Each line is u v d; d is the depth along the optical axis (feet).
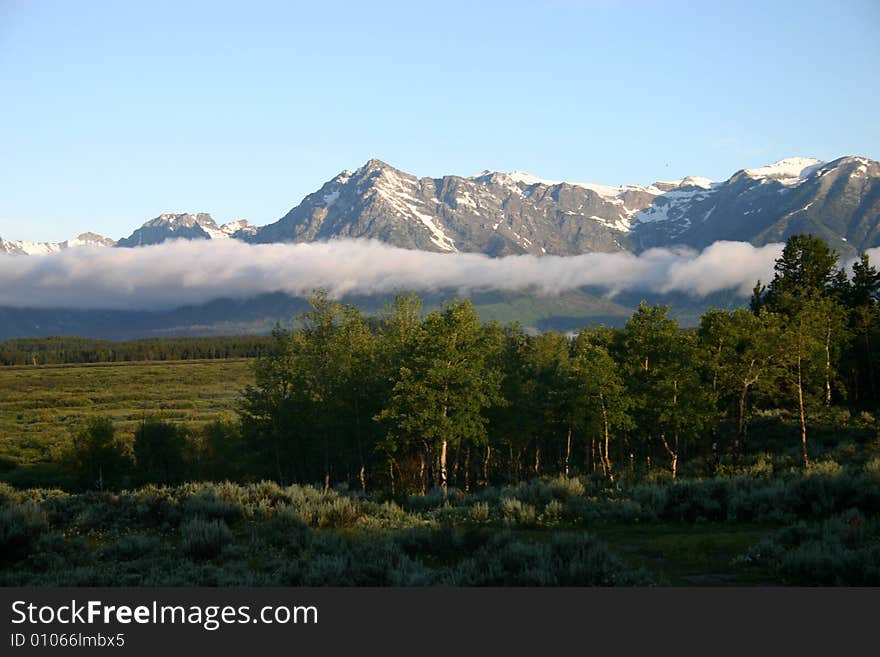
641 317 150.41
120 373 651.66
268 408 156.97
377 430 154.40
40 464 208.85
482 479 184.34
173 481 179.63
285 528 67.05
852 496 72.08
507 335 187.11
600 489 107.34
